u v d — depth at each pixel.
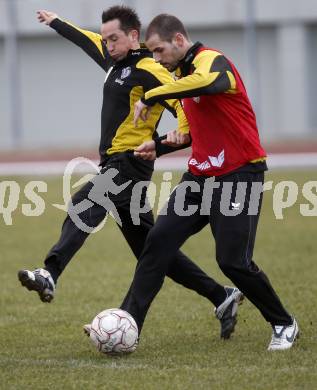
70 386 19.58
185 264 24.47
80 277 35.41
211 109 21.75
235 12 110.88
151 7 110.88
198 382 19.58
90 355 22.89
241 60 112.88
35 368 21.38
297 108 111.19
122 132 24.39
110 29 24.17
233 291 24.59
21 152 101.19
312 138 106.00
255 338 24.53
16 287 33.75
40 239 45.62
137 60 24.33
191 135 22.52
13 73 108.56
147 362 21.83
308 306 28.47
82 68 116.38
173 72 22.61
